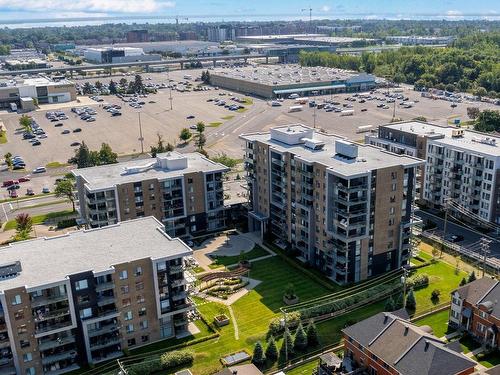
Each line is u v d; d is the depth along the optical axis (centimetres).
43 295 10231
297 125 17188
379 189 13475
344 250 13512
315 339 11375
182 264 11425
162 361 10725
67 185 19050
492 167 16362
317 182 14012
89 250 11450
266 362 10844
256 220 17000
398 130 19550
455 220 17625
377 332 10156
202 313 12688
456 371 9112
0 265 10481
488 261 14650
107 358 11088
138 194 15650
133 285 11056
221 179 16962
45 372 10644
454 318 11800
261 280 14150
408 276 13925
